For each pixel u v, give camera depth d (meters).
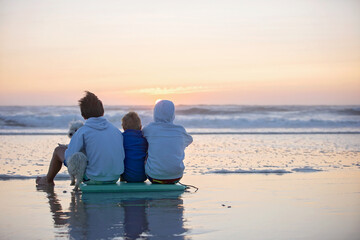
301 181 5.65
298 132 16.27
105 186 4.87
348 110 32.19
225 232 3.25
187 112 32.03
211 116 29.55
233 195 4.74
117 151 4.91
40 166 7.00
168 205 4.22
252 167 7.02
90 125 4.84
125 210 3.99
